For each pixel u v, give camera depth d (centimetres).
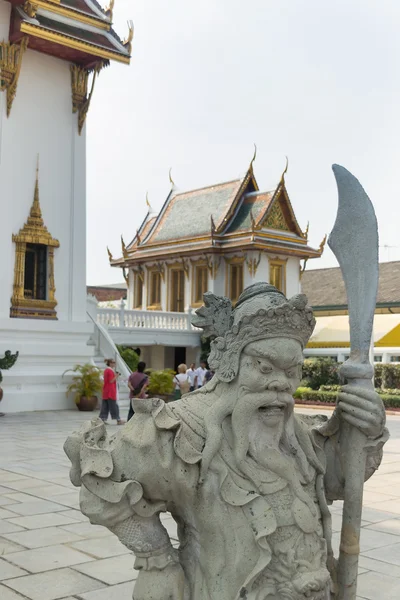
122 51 2008
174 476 228
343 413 241
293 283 3466
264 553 226
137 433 235
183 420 241
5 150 1873
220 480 232
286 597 226
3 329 1825
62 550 554
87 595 451
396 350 2750
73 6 2027
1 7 1855
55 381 1873
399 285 3634
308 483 248
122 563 520
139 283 3838
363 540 601
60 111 2006
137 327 2661
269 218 3353
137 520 234
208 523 231
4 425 1477
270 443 241
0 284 1855
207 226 3500
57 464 980
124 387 1948
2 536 596
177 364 3122
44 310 1928
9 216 1877
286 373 240
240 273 3341
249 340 236
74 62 2034
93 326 2088
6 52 1866
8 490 799
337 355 3066
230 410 240
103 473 226
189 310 2883
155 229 3844
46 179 1961
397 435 1473
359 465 243
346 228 247
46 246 1950
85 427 248
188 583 240
